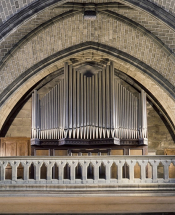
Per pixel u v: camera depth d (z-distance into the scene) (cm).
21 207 1761
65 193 1681
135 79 2198
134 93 2248
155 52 1934
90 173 2016
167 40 1875
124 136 2061
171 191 1691
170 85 1986
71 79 2066
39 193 1680
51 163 1700
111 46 1997
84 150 2078
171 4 1622
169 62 1931
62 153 2083
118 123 2041
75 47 1992
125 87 2256
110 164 1698
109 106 2028
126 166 2036
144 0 1633
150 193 1686
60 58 2000
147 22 1842
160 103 2219
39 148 2092
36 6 1609
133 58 1995
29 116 2245
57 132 2058
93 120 2030
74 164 1698
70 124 2022
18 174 2158
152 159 1705
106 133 2011
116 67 2203
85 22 1881
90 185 1683
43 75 2183
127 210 1772
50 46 1950
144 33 1877
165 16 1641
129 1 1638
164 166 1705
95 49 2003
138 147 2086
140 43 1931
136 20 1850
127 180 1692
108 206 1767
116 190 1683
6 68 1917
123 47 1980
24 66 1958
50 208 1761
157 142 2253
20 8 1605
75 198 1706
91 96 2055
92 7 1814
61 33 1914
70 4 1806
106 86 2053
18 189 1683
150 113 2267
